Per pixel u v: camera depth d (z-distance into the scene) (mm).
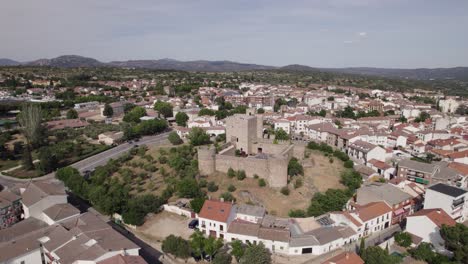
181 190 112312
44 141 176250
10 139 185625
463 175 130500
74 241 78750
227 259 77625
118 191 110125
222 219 92438
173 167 133000
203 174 128000
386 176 145250
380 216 99125
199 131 173250
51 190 104625
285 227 93250
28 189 108062
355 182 123062
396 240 90312
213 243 84250
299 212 101562
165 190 115625
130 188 122125
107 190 116312
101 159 157875
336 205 105812
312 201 109062
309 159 147625
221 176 125562
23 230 89625
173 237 84625
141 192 119312
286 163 116125
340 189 120500
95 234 81062
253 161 122438
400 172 138250
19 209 107062
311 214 102188
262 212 99312
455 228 79562
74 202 121750
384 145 194625
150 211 106688
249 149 148375
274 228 91062
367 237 95438
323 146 164250
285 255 85250
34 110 179875
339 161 151000
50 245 78625
